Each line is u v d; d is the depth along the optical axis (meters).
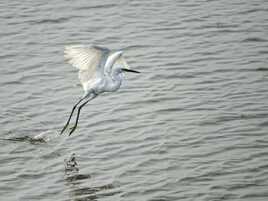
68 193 16.72
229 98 21.08
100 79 15.86
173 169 17.47
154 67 23.27
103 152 18.52
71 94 21.83
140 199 16.25
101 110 20.81
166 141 18.84
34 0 28.50
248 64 23.20
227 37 25.20
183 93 21.55
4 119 20.45
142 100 21.23
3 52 24.56
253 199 16.02
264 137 18.77
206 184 16.73
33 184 17.19
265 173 17.03
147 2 28.27
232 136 18.91
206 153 18.12
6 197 16.61
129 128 19.69
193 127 19.50
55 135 19.56
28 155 18.56
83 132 19.64
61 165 18.00
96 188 16.86
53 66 23.61
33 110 20.97
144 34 25.62
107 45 24.91
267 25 25.97
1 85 22.45
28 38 25.55
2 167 18.00
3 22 26.67
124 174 17.38
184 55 24.02
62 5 28.02
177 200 16.11
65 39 25.41
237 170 17.23
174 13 27.20
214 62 23.47
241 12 27.14
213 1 28.30
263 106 20.44
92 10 27.59
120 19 26.84
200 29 25.86
